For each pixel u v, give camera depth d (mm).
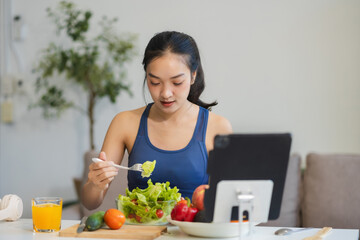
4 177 4047
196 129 1938
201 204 1411
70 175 3922
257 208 1345
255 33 3545
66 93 3885
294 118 3477
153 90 1731
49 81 3912
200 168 1889
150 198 1509
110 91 3570
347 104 3383
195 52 1811
